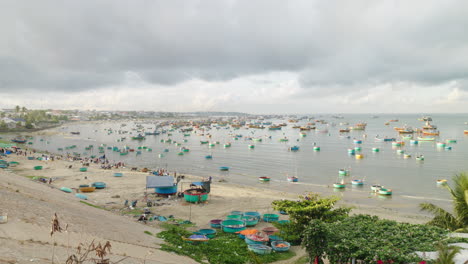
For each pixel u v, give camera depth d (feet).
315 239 69.56
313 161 396.98
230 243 106.32
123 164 353.72
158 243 94.73
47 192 138.51
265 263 90.22
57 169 288.71
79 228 83.56
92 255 64.59
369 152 467.93
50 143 598.75
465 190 78.95
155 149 536.01
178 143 613.52
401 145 530.27
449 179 276.00
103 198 182.91
